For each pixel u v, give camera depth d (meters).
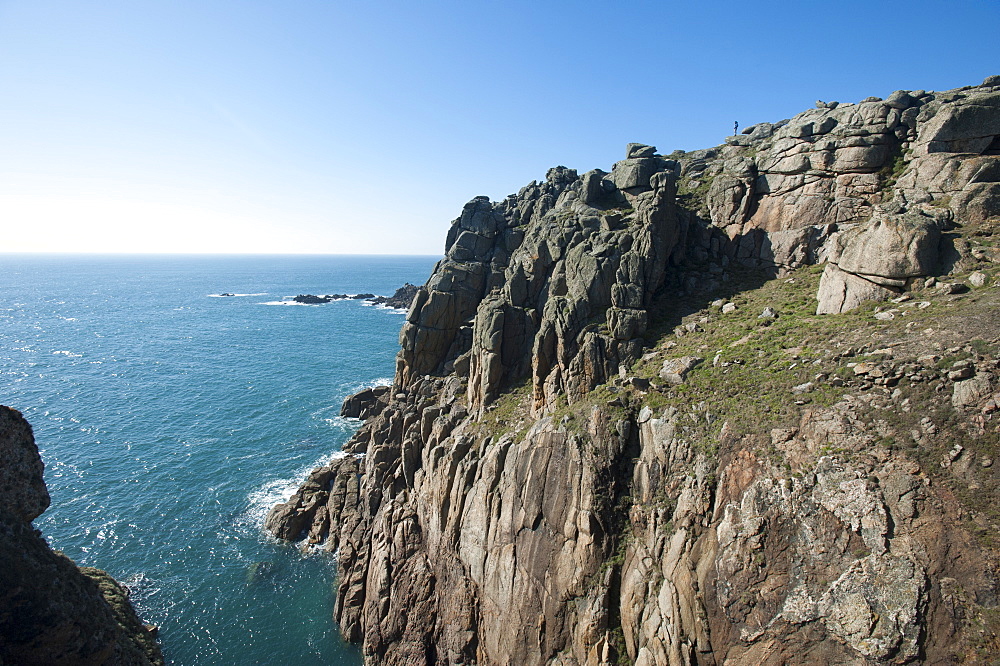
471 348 53.34
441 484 39.50
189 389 93.12
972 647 18.08
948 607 18.77
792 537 22.53
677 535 26.47
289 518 50.09
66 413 80.31
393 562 40.06
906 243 30.00
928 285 29.03
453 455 39.47
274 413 80.75
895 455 22.05
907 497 20.92
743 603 22.80
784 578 22.17
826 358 27.77
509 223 63.78
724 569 23.69
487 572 33.50
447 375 54.50
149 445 68.88
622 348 37.47
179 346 131.12
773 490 23.77
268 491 57.41
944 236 30.38
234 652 37.53
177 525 51.28
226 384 96.25
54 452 66.31
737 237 47.16
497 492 34.69
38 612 19.41
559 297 42.16
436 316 56.19
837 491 22.23
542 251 49.00
